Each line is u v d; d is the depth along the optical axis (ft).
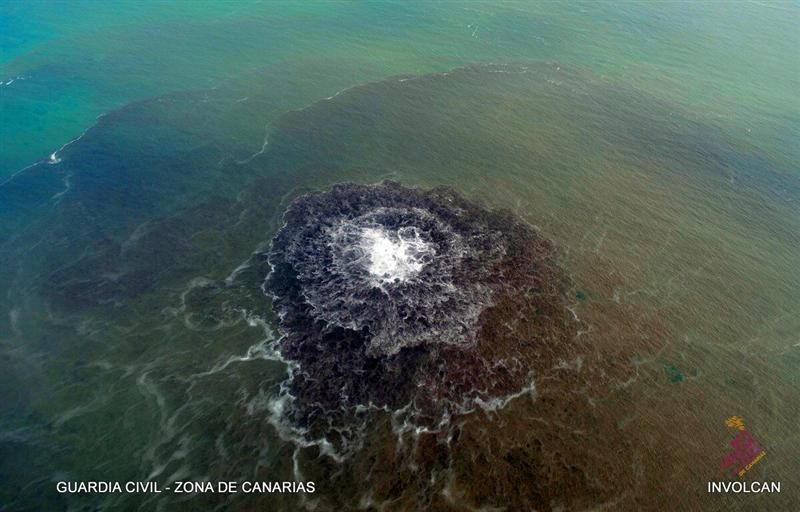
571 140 214.48
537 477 108.47
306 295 142.82
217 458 111.34
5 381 125.08
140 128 211.82
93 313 140.05
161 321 138.10
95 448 112.98
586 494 106.32
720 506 105.60
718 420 119.96
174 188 180.86
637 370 128.88
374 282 144.66
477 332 134.31
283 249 156.35
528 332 135.33
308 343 131.95
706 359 132.57
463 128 219.00
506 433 115.55
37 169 189.16
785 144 218.59
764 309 146.82
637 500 105.81
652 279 153.28
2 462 110.52
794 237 172.65
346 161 196.03
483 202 177.99
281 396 122.01
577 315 140.56
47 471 109.29
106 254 156.25
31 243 159.84
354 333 133.49
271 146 203.00
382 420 117.39
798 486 109.40
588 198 183.11
